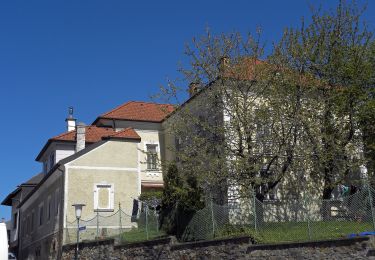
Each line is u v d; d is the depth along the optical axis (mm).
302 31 23703
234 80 22672
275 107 21859
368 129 23016
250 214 18609
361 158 22250
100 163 29984
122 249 22688
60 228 28594
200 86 23203
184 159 21922
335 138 22578
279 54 23172
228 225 18797
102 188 29625
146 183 35031
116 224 28625
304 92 22453
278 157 21453
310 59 23281
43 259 32719
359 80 22906
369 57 23500
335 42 23469
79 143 35281
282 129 21688
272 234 17766
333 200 17734
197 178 21047
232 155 21578
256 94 22688
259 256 16359
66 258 27062
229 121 22125
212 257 17844
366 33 23906
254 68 22984
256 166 20641
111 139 30625
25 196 42906
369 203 16531
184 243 19156
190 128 23016
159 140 38281
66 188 28828
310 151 21328
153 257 20641
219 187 21625
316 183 23312
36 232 36469
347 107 22656
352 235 15477
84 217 28719
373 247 13883
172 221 22016
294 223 18250
